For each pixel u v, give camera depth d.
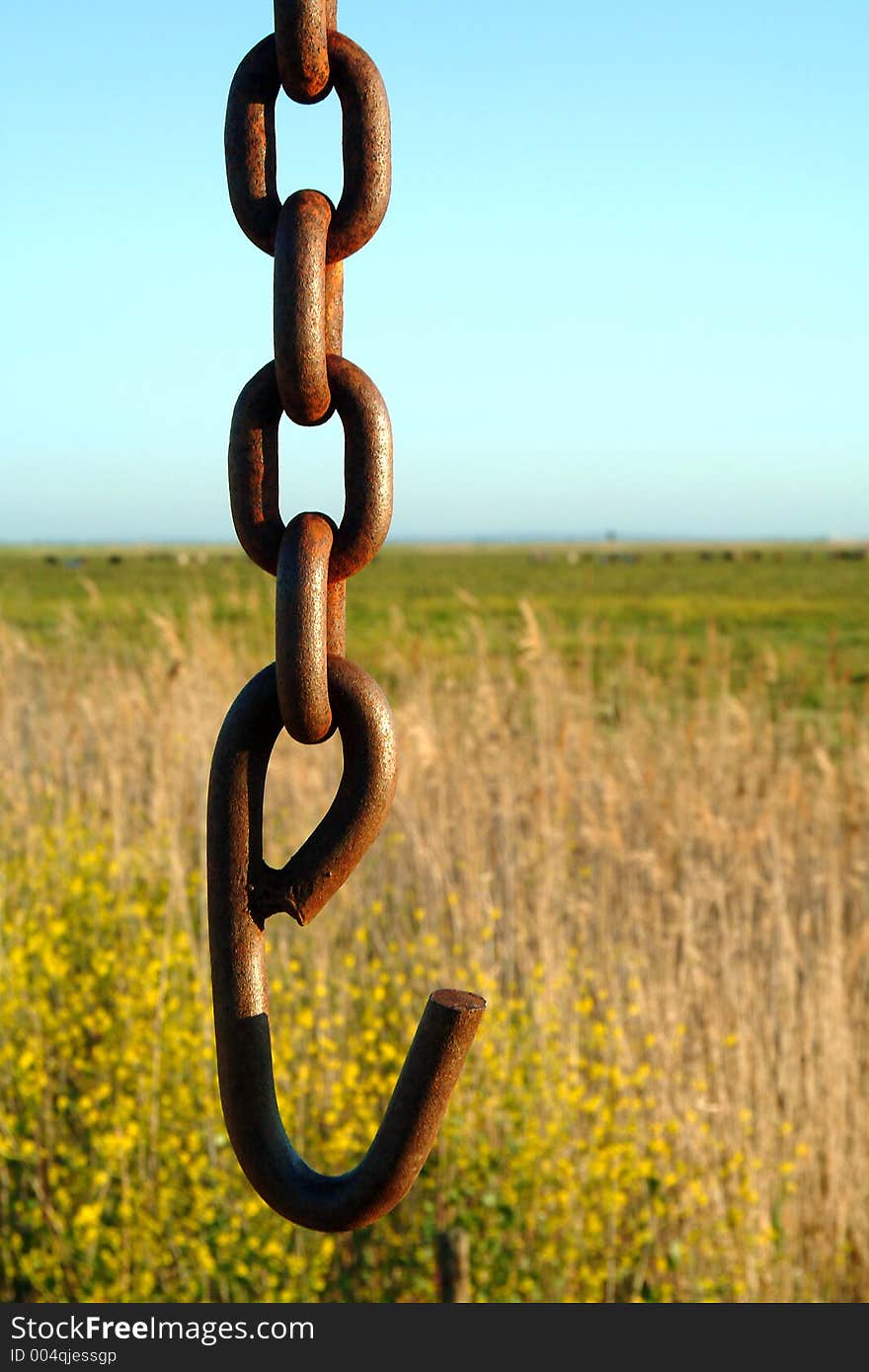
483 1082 4.05
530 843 5.61
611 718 8.02
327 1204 0.81
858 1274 3.90
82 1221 3.31
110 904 5.44
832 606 32.72
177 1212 3.64
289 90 0.80
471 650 8.68
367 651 12.37
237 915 0.83
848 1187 3.94
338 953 5.09
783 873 5.43
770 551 109.75
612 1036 4.29
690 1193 3.65
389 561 80.38
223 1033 0.83
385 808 0.81
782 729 7.62
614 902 5.49
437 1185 3.76
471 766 6.28
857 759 6.63
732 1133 4.07
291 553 0.77
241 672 8.08
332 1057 4.33
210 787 0.83
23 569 53.84
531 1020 4.49
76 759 7.22
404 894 5.66
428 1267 3.62
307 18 0.77
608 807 5.39
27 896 5.44
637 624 25.25
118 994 4.39
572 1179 3.68
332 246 0.79
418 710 6.55
